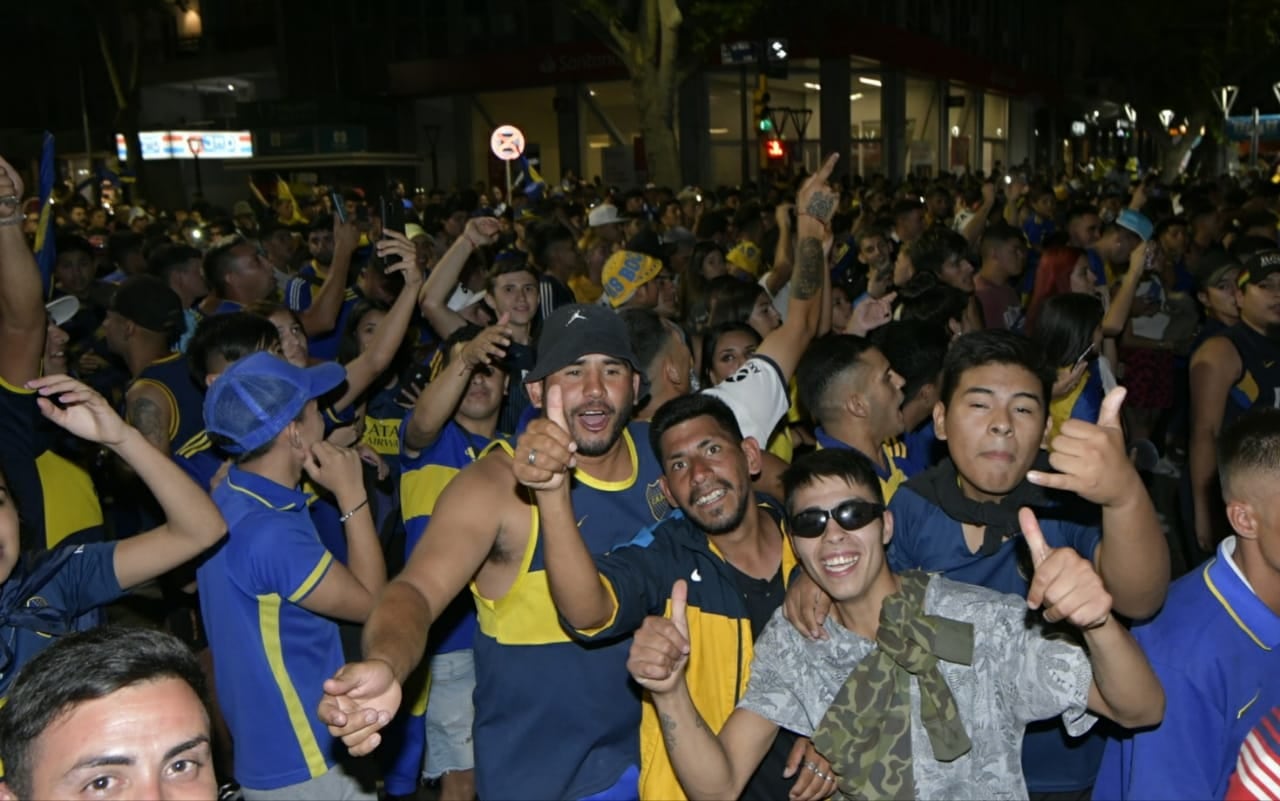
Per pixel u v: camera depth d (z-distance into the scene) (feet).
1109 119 192.44
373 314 19.30
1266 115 178.81
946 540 10.30
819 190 13.96
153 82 145.38
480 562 10.14
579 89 112.16
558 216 45.44
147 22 143.64
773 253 33.50
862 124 129.90
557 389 8.59
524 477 8.32
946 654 7.89
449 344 16.06
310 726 10.98
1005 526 9.93
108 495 20.13
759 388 13.17
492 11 114.52
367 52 121.19
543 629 10.38
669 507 11.32
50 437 13.56
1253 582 8.18
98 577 9.82
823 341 12.99
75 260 26.16
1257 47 139.95
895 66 112.06
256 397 10.99
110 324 18.08
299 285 26.17
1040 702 7.73
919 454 14.98
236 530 10.82
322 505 15.60
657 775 10.03
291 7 124.16
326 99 116.47
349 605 11.02
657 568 9.95
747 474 10.27
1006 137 163.22
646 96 69.41
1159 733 8.21
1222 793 8.31
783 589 10.34
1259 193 49.03
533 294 19.42
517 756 10.64
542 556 10.27
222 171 134.92
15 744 5.90
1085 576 6.71
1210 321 21.31
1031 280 33.37
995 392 9.56
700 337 18.92
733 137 118.01
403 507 15.20
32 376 13.26
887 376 12.82
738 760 8.84
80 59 140.67
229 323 14.23
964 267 24.22
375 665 7.65
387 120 119.96
